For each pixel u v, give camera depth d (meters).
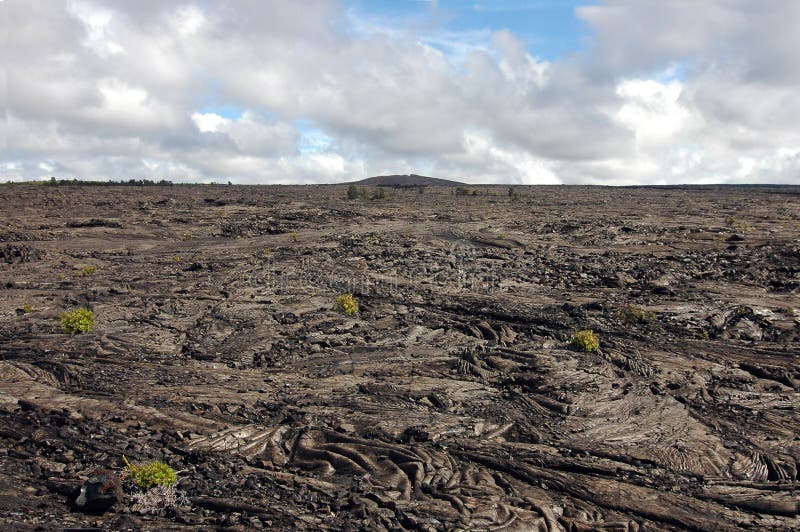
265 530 8.23
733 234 36.44
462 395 14.02
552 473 10.33
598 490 9.81
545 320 20.52
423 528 8.46
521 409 13.20
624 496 9.64
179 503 8.94
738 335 18.92
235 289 25.67
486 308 22.31
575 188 101.19
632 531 8.77
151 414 12.30
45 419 11.94
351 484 9.87
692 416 12.83
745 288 24.72
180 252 37.72
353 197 72.19
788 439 11.72
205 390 14.11
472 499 9.36
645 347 17.62
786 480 10.26
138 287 26.73
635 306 22.14
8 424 11.70
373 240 39.34
